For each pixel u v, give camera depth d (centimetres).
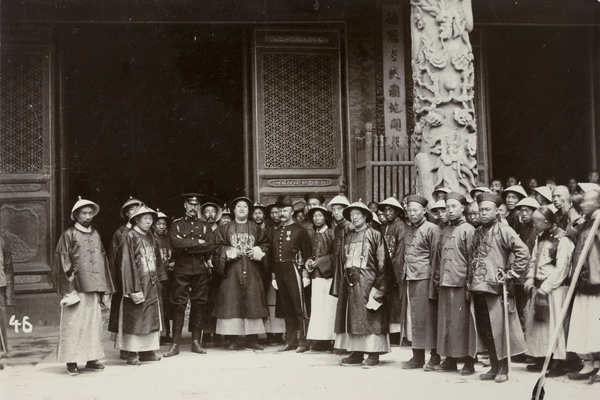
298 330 1125
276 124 1644
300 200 1634
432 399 729
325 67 1661
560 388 780
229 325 1086
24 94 1570
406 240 937
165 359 1016
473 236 835
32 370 938
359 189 1602
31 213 1552
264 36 1639
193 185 2253
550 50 1922
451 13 1216
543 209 870
